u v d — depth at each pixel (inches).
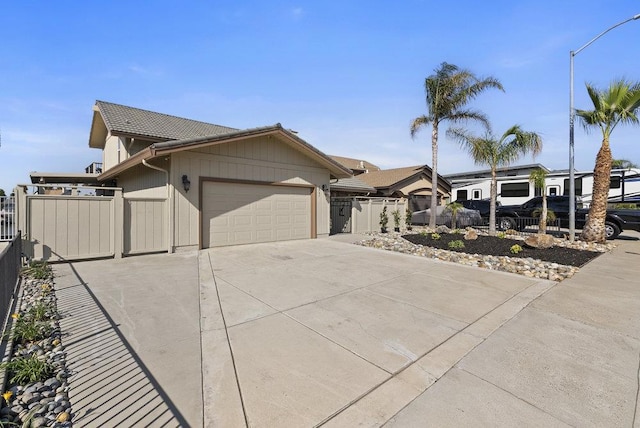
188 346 125.8
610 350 124.6
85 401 91.1
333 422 83.4
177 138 488.4
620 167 663.1
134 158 333.4
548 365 113.0
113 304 173.9
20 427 80.8
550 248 359.3
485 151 496.1
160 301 179.9
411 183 868.0
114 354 118.8
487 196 828.6
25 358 113.3
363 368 110.0
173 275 240.2
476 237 428.8
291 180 436.5
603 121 406.3
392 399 93.0
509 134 479.8
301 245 397.7
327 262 293.7
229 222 375.2
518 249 333.7
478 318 157.2
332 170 491.5
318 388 98.2
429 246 386.0
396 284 219.5
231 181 371.9
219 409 88.4
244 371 107.7
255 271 255.4
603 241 413.7
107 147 643.5
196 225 345.4
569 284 221.0
